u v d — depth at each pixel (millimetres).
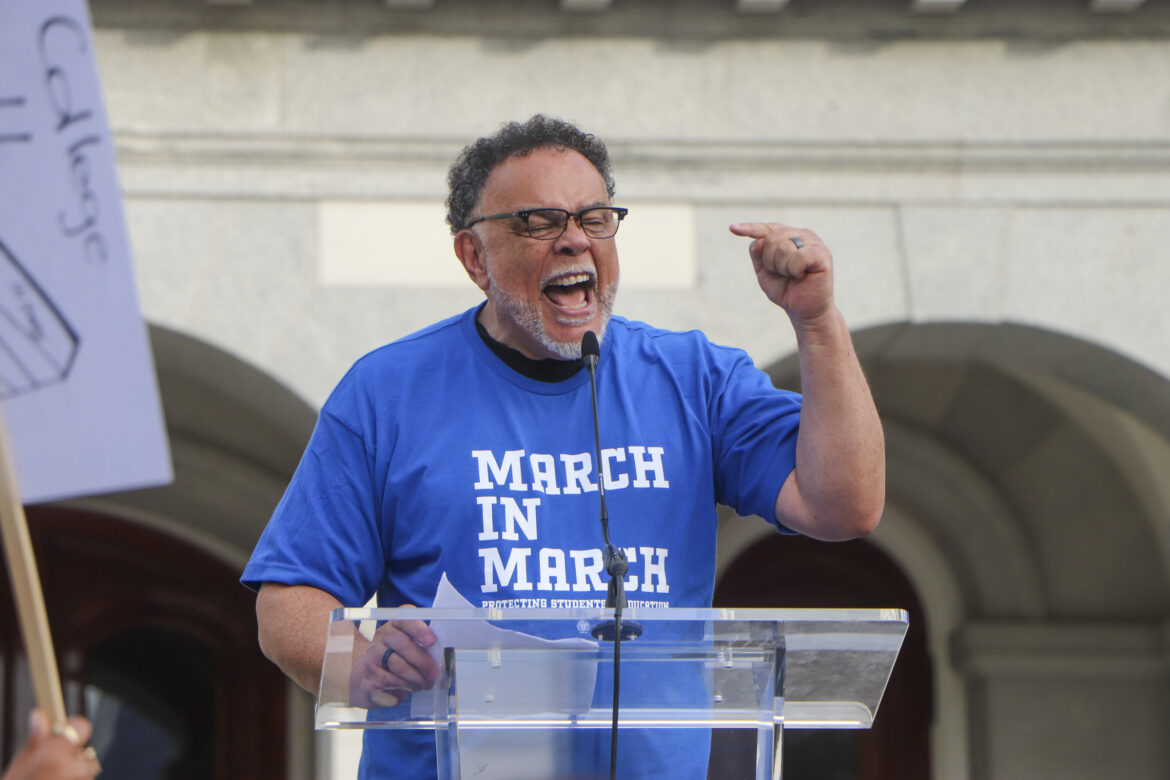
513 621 6934
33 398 6270
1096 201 23688
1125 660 29969
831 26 23703
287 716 30453
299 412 23250
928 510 31625
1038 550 31031
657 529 9000
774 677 7309
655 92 23484
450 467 9039
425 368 9438
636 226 23203
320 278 22953
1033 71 23844
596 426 8656
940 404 30234
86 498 30031
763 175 23453
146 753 30109
